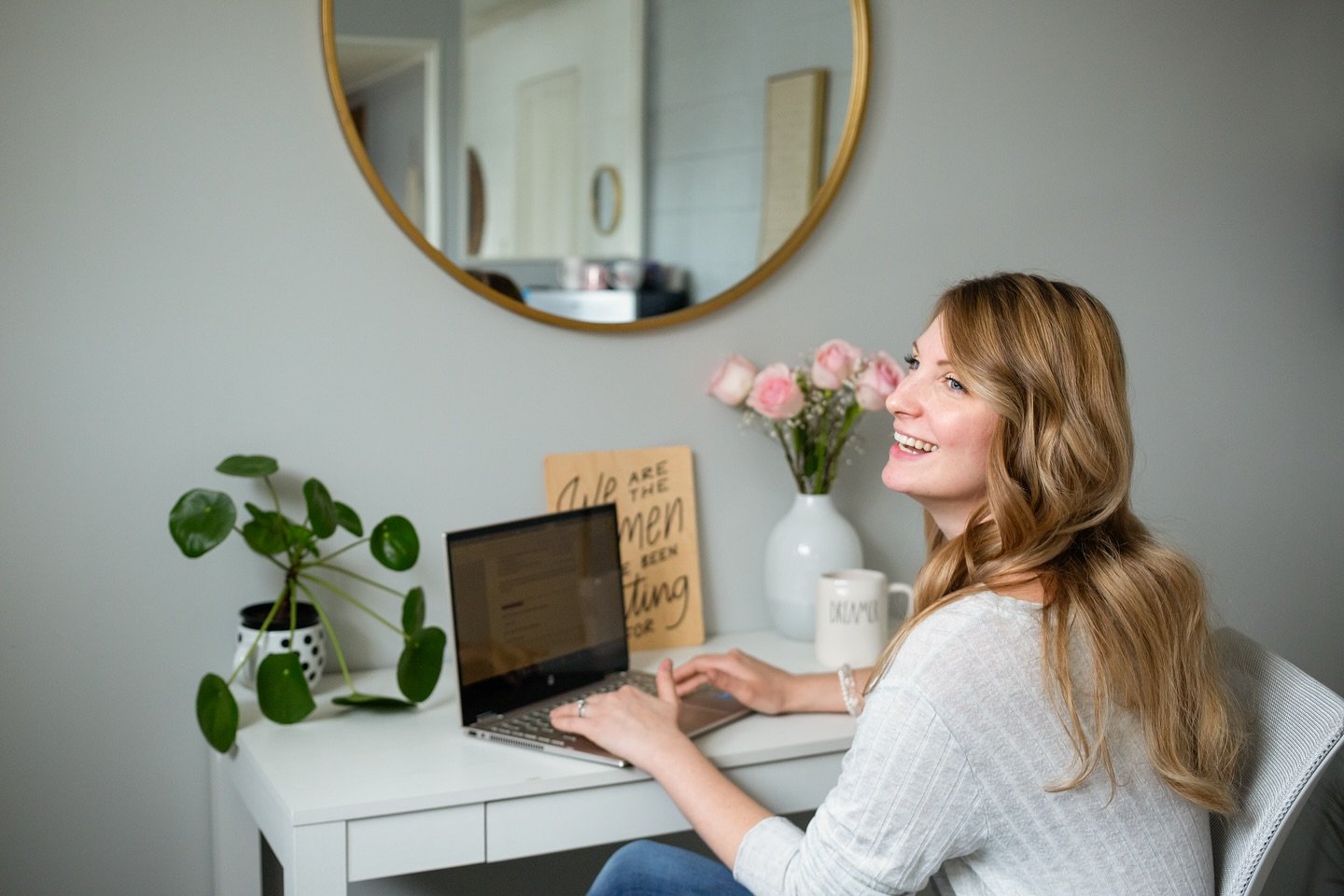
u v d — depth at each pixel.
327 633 1.77
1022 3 2.11
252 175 1.68
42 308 1.60
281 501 1.73
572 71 1.82
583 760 1.45
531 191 1.81
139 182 1.63
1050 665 1.08
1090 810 1.08
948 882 1.21
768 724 1.60
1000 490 1.18
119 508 1.66
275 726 1.57
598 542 1.75
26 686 1.64
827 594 1.80
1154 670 1.11
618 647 1.76
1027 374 1.17
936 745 1.07
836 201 2.02
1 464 1.60
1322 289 2.43
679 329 1.94
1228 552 2.40
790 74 1.95
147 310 1.65
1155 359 2.30
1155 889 1.09
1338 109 2.39
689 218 1.91
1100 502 1.17
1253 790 1.19
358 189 1.73
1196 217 2.30
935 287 2.10
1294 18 2.34
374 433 1.77
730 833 1.27
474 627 1.57
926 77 2.05
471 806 1.38
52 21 1.57
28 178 1.58
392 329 1.77
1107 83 2.19
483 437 1.83
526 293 1.82
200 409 1.68
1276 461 2.43
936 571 1.26
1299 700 1.19
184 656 1.71
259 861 1.68
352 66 1.69
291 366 1.72
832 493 2.06
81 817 1.69
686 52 1.88
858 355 1.87
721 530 2.01
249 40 1.66
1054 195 2.17
